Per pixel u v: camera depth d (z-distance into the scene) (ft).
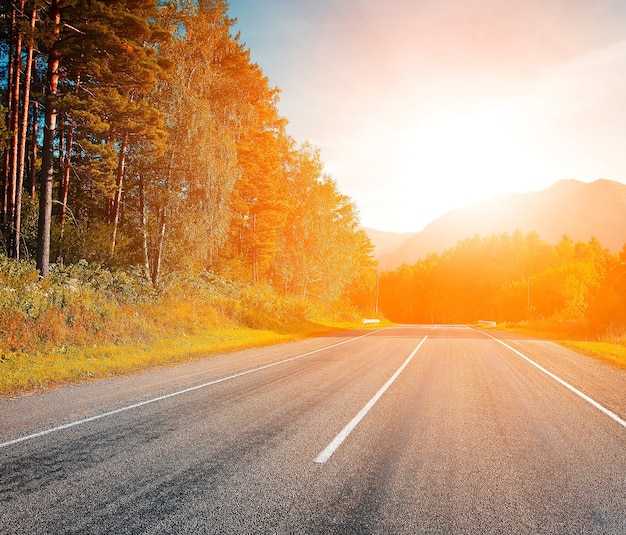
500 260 366.22
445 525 10.77
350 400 24.81
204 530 10.21
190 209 78.95
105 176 75.97
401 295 431.02
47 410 21.59
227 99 95.55
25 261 56.08
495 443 17.54
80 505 11.38
